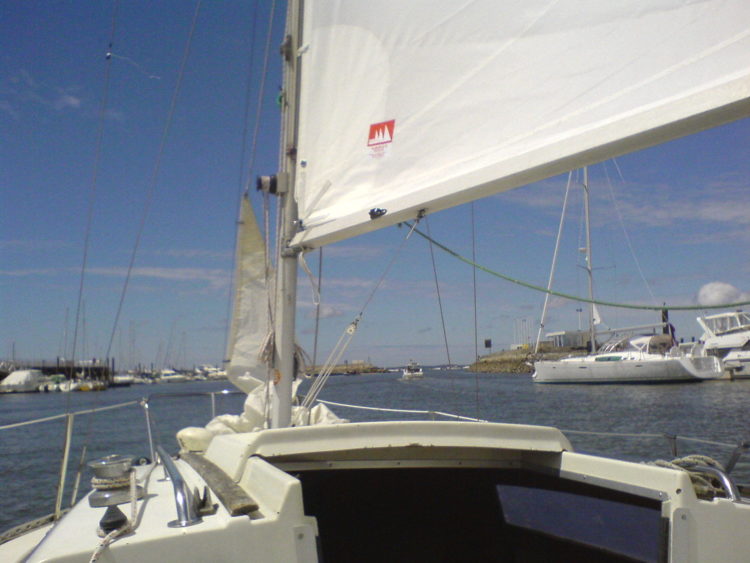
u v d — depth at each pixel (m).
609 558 2.45
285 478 1.98
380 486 3.13
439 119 2.98
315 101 3.47
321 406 4.36
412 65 3.09
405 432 2.67
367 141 3.22
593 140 2.39
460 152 2.91
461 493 3.16
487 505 3.11
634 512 2.33
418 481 3.14
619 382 30.86
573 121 2.55
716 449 11.24
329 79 3.42
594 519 2.55
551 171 2.62
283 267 3.89
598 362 30.91
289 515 1.89
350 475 3.10
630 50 2.41
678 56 2.29
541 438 2.75
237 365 4.80
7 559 3.13
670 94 2.30
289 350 3.90
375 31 3.22
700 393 25.97
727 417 17.34
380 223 3.16
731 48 2.17
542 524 2.82
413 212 3.04
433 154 3.00
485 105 2.84
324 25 3.47
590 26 2.53
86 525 2.05
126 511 2.18
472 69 2.89
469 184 2.75
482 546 3.08
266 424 3.90
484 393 22.59
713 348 36.78
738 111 2.11
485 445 2.70
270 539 1.86
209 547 1.82
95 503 2.31
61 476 4.04
